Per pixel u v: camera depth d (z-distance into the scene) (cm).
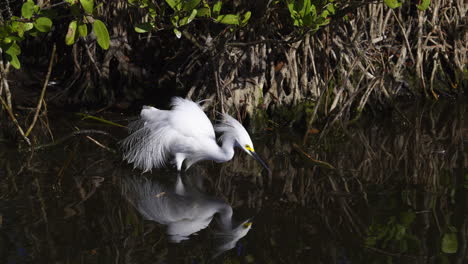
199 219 466
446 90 848
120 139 640
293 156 627
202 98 718
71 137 644
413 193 509
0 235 417
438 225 443
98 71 758
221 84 695
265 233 437
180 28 625
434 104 808
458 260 391
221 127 611
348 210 476
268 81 739
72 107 746
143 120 633
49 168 558
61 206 474
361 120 754
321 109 747
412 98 826
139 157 592
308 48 731
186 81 766
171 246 414
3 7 726
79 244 410
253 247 414
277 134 707
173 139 596
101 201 491
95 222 448
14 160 574
